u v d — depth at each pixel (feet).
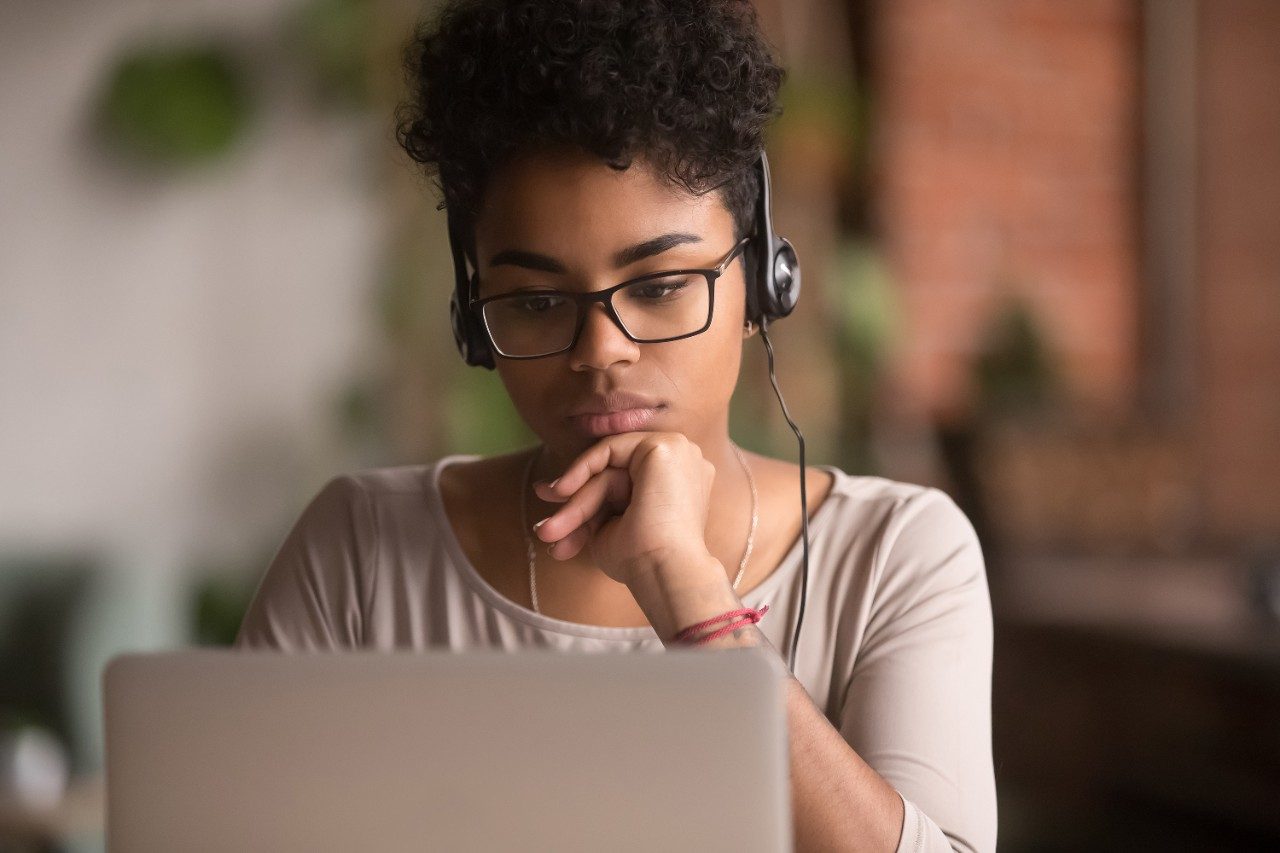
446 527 5.43
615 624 5.21
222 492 15.30
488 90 4.52
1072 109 16.55
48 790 10.03
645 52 4.44
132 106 14.85
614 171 4.47
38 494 14.87
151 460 15.14
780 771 3.19
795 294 5.22
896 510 5.35
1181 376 16.55
